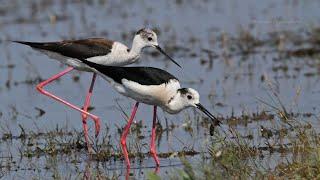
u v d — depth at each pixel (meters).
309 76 16.34
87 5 23.36
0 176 11.13
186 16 21.84
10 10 22.73
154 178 9.88
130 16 21.94
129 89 11.60
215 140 11.73
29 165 11.68
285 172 10.01
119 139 12.95
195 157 11.56
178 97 11.54
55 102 15.62
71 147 12.51
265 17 20.92
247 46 18.83
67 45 13.38
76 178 10.91
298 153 10.73
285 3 22.42
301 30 19.73
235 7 22.45
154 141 11.84
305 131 11.33
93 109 15.00
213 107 14.51
